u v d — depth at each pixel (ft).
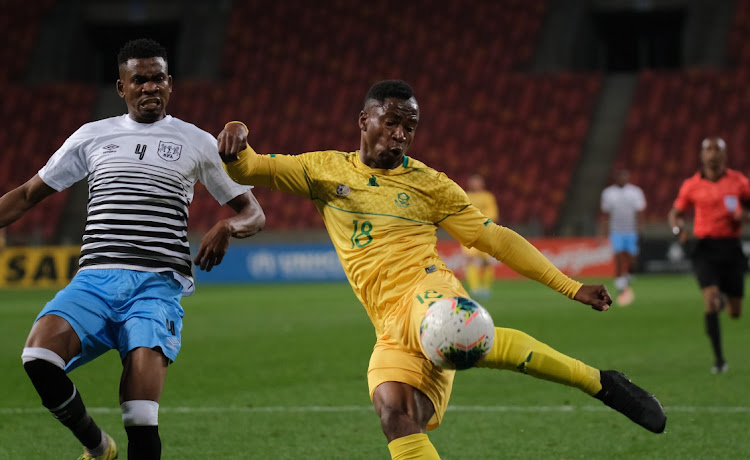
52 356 50.88
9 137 382.22
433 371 49.57
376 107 50.42
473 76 377.91
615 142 344.49
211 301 222.07
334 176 51.78
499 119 361.10
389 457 67.62
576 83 364.79
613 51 404.77
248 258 308.19
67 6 414.82
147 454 50.44
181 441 73.00
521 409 84.99
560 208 327.06
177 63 418.72
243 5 414.41
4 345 141.38
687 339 138.62
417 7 404.77
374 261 50.88
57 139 379.55
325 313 188.44
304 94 385.50
